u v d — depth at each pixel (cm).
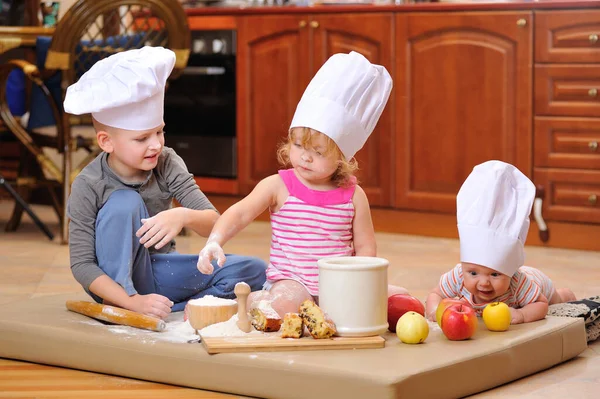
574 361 237
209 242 239
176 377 214
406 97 466
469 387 205
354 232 254
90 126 443
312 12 489
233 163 525
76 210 249
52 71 416
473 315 223
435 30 455
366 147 479
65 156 436
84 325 234
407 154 469
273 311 226
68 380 220
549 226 438
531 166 439
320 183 252
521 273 249
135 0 429
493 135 446
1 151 591
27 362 235
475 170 248
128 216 245
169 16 436
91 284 245
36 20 532
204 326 224
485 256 240
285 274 250
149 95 243
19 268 371
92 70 249
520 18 434
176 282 260
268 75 508
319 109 241
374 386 191
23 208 456
